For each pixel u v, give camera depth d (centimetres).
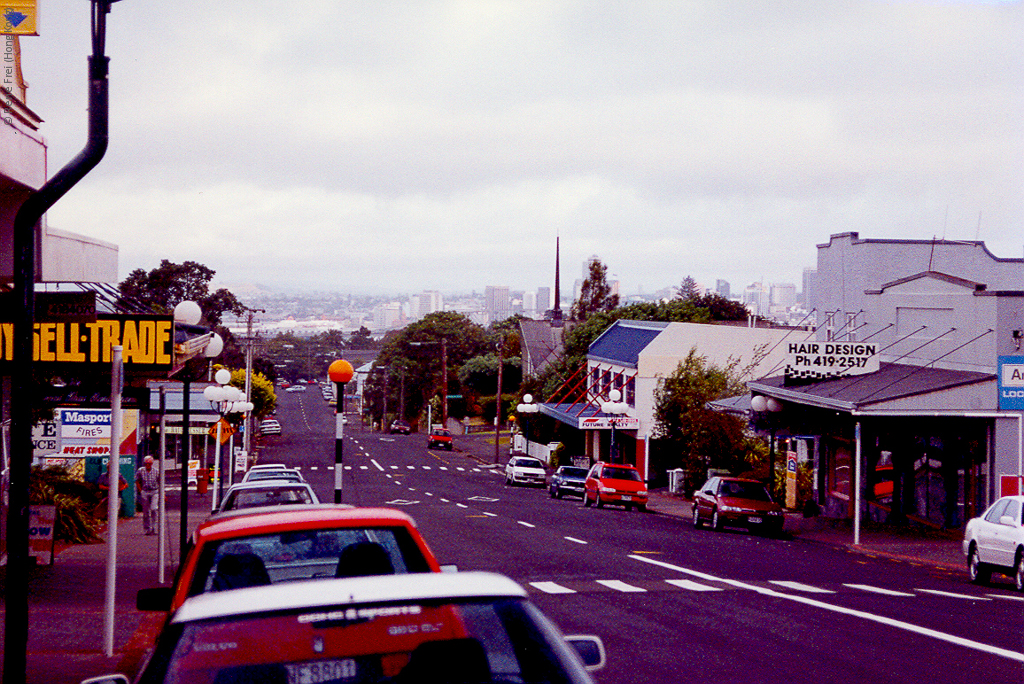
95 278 2417
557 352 8988
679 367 4966
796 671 1052
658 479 5541
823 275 4219
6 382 1927
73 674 1055
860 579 1944
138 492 3497
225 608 408
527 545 2472
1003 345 2852
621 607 1509
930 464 3080
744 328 5644
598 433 6412
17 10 1227
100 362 1521
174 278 8069
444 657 398
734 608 1498
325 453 8181
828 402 2855
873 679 1012
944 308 3083
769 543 2752
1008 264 3953
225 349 8288
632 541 2641
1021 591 1806
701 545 2584
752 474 4094
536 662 400
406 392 13100
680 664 1090
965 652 1152
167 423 4281
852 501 3597
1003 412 2680
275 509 761
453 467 7288
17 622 852
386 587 423
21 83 1623
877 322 3397
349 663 393
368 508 741
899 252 3931
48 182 878
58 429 2738
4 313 1636
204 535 673
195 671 382
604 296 10312
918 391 2664
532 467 5784
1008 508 1902
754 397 3478
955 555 2502
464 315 13625
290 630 398
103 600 1565
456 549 2341
